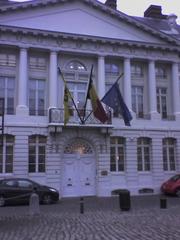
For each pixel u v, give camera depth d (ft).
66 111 69.21
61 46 77.05
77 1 79.10
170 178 78.38
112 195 75.72
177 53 86.84
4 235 31.32
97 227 34.53
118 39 80.74
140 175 79.46
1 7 72.23
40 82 77.00
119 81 82.84
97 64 80.74
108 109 76.54
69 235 30.48
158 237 28.45
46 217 43.19
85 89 79.61
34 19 75.31
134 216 42.27
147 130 81.15
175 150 83.92
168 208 50.90
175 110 85.30
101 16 80.53
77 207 55.21
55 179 72.38
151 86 83.82
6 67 74.64
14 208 55.16
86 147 77.41
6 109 73.46
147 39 83.82
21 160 70.74
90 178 76.48
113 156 78.43
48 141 73.00
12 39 73.72
